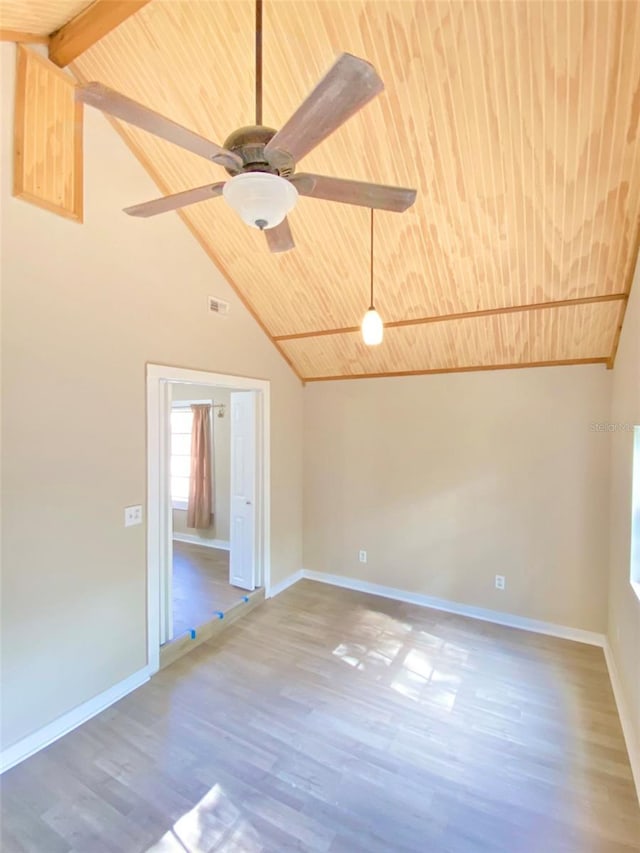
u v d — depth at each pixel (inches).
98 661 101.6
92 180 99.4
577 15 63.2
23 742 86.8
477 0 65.0
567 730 96.8
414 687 111.8
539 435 142.7
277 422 173.3
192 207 121.4
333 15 72.4
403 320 137.6
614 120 73.7
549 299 114.8
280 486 176.2
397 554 168.9
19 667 86.3
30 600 88.2
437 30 69.9
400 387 167.2
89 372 99.3
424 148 87.3
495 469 149.9
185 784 81.4
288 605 161.5
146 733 94.6
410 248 111.7
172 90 92.5
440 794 79.8
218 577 182.1
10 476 84.7
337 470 182.2
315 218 111.7
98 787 80.4
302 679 114.9
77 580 97.0
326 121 44.8
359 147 90.0
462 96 77.1
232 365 146.9
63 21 83.4
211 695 108.0
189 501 236.5
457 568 156.7
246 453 166.7
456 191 93.8
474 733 95.4
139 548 112.0
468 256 108.9
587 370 135.4
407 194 57.9
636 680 86.5
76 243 96.2
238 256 133.9
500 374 148.3
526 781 82.8
